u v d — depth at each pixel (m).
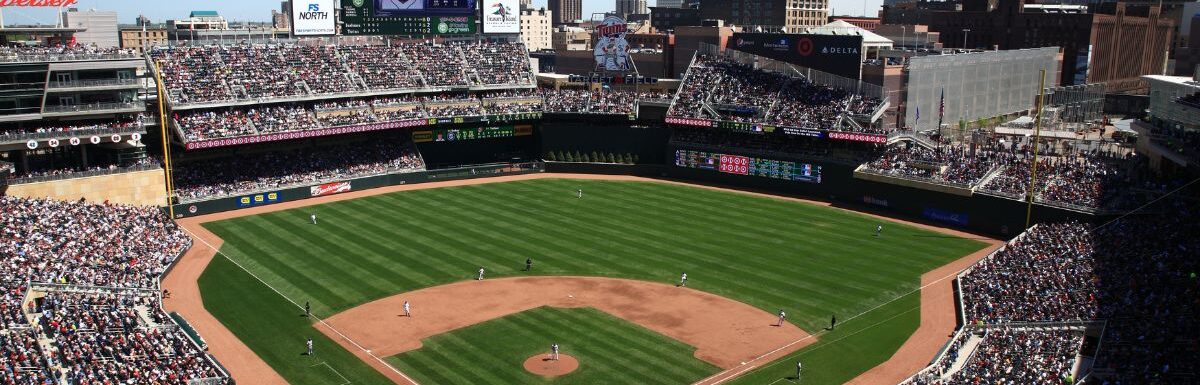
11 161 100.38
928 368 57.03
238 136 108.81
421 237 92.56
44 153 103.06
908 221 100.44
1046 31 189.25
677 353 60.94
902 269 80.88
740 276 78.56
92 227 83.81
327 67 126.62
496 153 138.00
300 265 82.56
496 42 143.25
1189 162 78.62
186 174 109.94
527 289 75.00
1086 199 88.44
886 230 95.94
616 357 60.16
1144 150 100.19
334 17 132.75
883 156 108.81
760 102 123.44
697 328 65.75
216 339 64.12
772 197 113.88
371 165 122.00
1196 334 57.34
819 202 110.62
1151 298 64.12
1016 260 76.62
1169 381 51.53
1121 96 167.50
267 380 57.06
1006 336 61.34
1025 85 157.50
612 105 131.50
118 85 101.31
